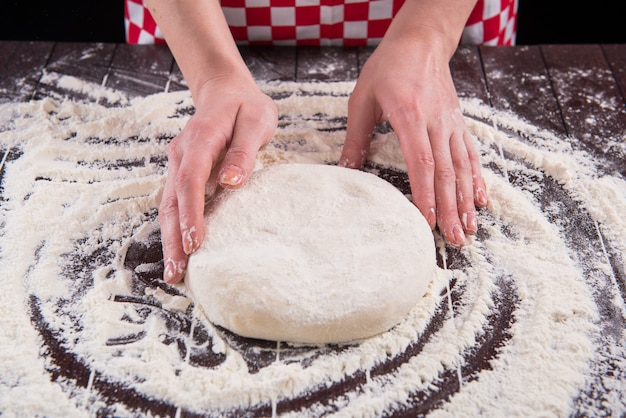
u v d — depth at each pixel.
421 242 1.15
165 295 1.14
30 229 1.24
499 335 1.08
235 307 1.06
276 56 1.66
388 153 1.40
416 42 1.41
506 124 1.49
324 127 1.47
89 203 1.29
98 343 1.07
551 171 1.38
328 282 1.07
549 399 0.99
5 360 1.03
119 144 1.43
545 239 1.24
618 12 2.41
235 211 1.18
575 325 1.10
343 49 1.69
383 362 1.05
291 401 1.00
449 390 1.01
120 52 1.67
